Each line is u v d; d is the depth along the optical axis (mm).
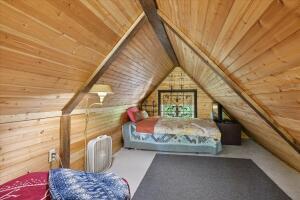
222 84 3127
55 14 1339
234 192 2664
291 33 874
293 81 1191
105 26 1909
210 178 3109
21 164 2000
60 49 1637
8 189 1467
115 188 1487
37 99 1969
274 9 832
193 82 6578
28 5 1146
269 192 2664
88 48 1942
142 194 2594
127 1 1865
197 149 4453
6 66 1367
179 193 2629
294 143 2119
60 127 2600
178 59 5359
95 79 2488
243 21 1117
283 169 3510
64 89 2195
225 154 4402
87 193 1352
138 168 3516
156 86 6617
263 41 1105
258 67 1415
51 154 2416
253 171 3408
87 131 3348
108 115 4195
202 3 1312
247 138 5980
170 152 4547
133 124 4809
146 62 3877
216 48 1892
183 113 6691
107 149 3424
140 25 2408
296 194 2607
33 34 1322
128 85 4129
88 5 1530
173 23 2207
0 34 1158
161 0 1854
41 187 1504
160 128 4578
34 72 1615
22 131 2006
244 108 2908
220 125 5277
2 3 1043
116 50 2369
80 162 3148
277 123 2090
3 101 1633
